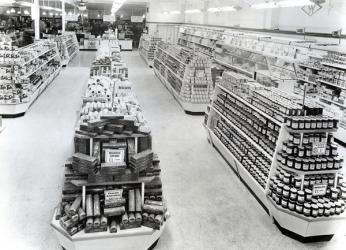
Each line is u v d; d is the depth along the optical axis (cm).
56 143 754
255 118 581
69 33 2431
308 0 774
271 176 475
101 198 411
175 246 426
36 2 1691
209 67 1034
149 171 407
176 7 2841
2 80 909
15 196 528
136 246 393
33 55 1147
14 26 2039
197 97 1023
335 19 969
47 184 570
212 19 2155
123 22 3659
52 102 1105
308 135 442
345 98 848
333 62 872
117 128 392
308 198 431
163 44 1677
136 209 395
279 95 563
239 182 610
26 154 688
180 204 528
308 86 953
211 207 523
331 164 436
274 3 877
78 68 1853
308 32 1105
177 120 977
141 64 2128
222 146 699
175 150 752
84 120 404
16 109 921
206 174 638
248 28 1599
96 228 379
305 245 437
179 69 1191
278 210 448
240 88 657
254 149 581
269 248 429
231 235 454
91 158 385
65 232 375
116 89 668
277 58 1137
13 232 440
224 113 711
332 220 428
